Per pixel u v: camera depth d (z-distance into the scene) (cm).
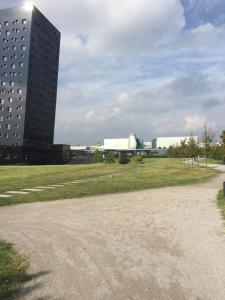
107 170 4078
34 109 9556
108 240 786
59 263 614
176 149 9381
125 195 1670
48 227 930
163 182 2319
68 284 513
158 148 14200
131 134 14262
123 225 956
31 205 1346
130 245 743
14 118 9044
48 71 10538
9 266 589
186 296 473
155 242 768
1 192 1747
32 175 3197
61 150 10481
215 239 796
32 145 9425
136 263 619
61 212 1180
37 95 9744
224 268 593
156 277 548
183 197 1588
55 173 3528
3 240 781
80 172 3697
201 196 1623
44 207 1294
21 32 9212
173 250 705
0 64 9262
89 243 759
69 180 2588
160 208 1264
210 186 2136
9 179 2644
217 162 6334
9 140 9025
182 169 3997
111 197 1593
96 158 7069
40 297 463
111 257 654
